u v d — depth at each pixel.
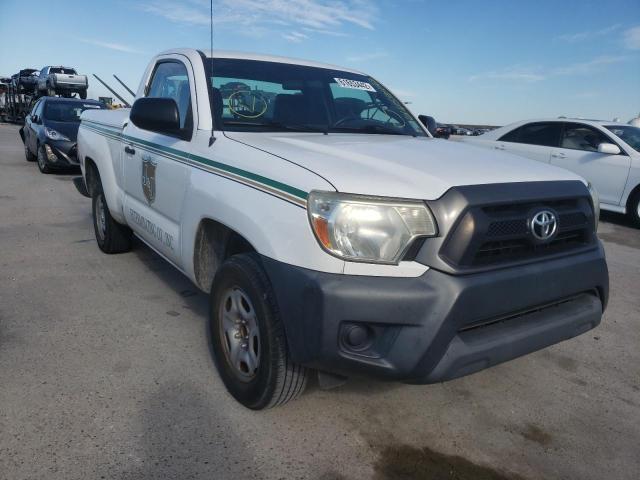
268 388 2.54
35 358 3.23
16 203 7.93
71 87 20.59
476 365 2.27
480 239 2.23
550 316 2.56
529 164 2.80
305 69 3.93
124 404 2.79
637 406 3.05
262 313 2.46
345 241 2.18
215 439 2.55
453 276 2.19
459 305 2.16
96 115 5.39
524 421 2.85
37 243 5.77
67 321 3.79
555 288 2.50
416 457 2.51
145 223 4.01
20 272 4.78
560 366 3.50
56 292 4.33
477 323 2.28
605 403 3.07
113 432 2.56
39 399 2.80
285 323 2.32
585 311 2.69
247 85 3.49
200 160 3.08
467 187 2.28
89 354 3.32
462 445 2.62
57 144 10.97
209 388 2.99
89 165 5.49
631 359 3.64
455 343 2.20
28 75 25.12
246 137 3.04
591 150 8.99
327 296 2.14
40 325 3.70
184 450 2.46
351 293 2.13
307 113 3.62
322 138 3.13
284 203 2.37
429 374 2.18
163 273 4.89
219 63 3.55
